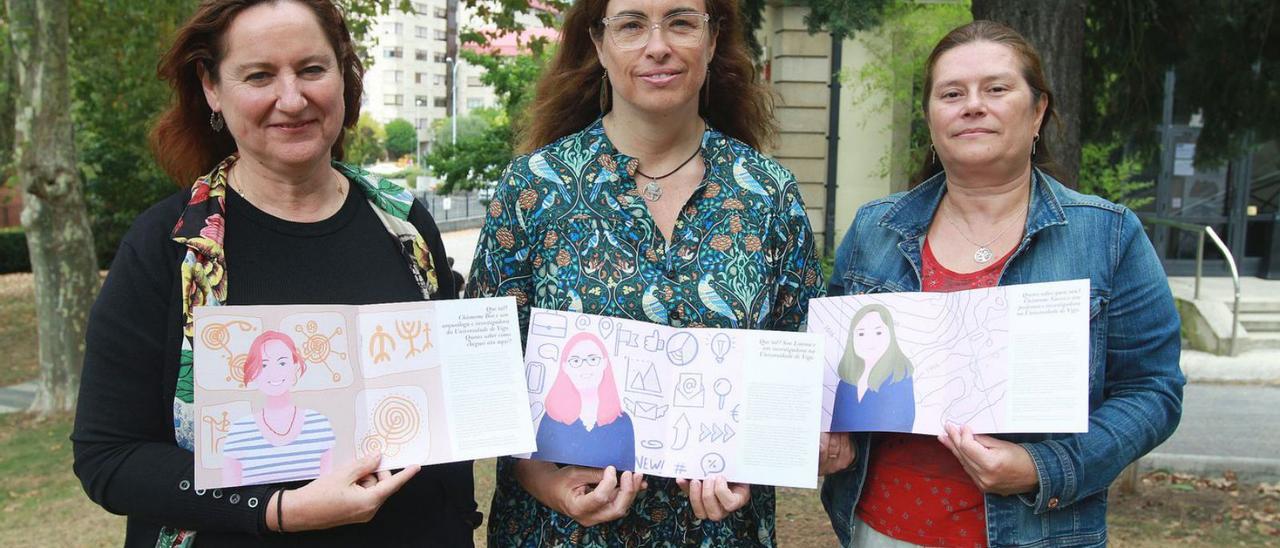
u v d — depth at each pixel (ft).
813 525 15.76
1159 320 6.41
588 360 6.34
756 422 6.30
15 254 66.80
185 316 5.34
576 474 6.37
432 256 6.41
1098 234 6.51
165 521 5.38
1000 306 6.26
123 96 36.91
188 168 6.19
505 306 5.98
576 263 6.49
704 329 6.40
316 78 5.56
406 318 5.74
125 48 30.68
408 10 34.14
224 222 5.63
